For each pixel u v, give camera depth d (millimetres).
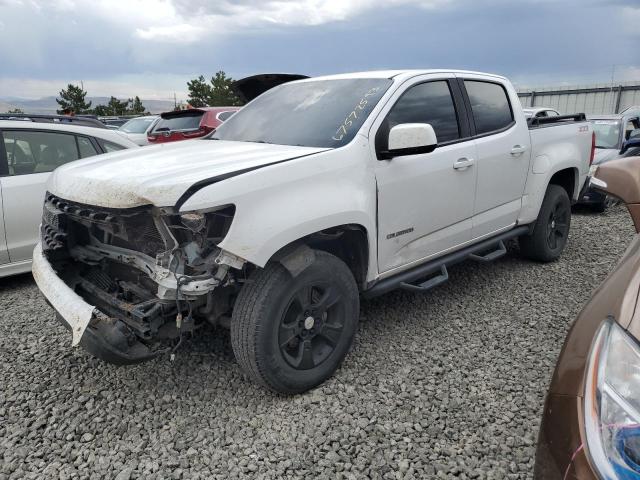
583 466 1372
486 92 4414
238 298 2779
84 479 2406
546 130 4992
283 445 2623
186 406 2961
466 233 4133
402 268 3611
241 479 2393
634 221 2342
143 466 2488
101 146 5719
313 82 4125
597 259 5617
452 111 4012
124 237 2781
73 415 2895
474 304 4379
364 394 3059
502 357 3488
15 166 5000
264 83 5625
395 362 3428
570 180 5477
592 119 10367
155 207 2518
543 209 5098
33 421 2842
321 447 2604
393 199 3379
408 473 2420
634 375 1370
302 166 2865
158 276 2566
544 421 1599
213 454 2564
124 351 2570
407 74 3758
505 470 2439
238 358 2834
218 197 2479
